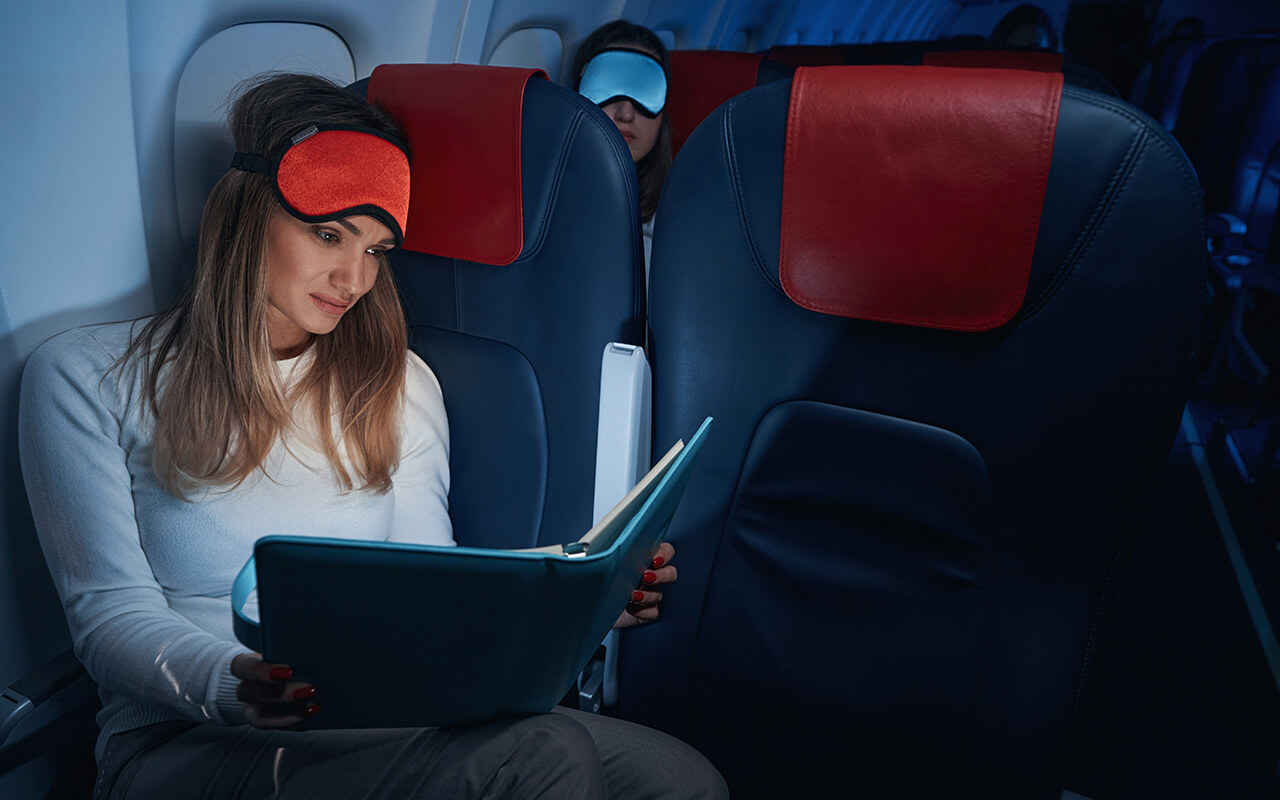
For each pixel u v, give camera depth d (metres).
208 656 0.77
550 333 0.99
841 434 0.84
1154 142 0.65
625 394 0.90
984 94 0.68
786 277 0.80
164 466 0.87
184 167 1.11
